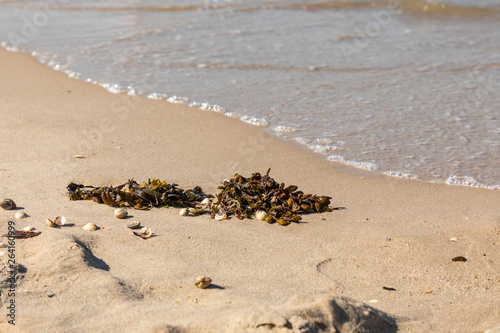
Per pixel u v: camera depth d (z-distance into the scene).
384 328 2.72
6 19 12.26
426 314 2.93
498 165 5.21
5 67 8.65
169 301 2.94
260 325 2.43
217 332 2.49
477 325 2.85
